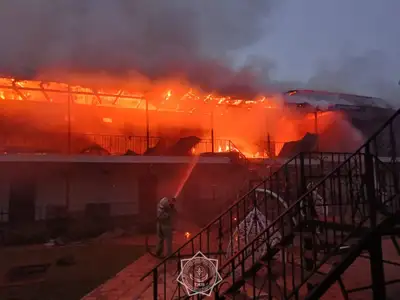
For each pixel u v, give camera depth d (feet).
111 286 23.82
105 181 55.72
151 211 55.83
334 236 15.78
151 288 22.89
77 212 53.21
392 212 14.56
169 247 30.91
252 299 15.12
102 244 42.91
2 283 27.50
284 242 17.02
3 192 49.78
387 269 24.84
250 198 30.78
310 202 17.60
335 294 19.65
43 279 28.43
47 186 52.13
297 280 14.89
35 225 49.49
